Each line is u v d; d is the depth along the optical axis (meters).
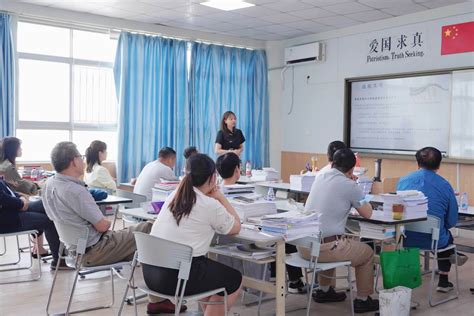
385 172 7.43
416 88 6.93
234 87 8.82
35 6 6.73
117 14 7.23
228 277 2.79
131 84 7.67
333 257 3.43
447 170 6.65
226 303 2.75
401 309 3.44
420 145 6.92
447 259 4.14
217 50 8.59
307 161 8.65
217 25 7.89
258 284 3.16
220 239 3.38
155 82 7.92
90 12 7.12
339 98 8.06
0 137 6.54
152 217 3.54
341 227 3.51
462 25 6.41
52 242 4.58
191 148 5.32
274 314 3.65
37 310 3.69
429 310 3.83
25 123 7.03
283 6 6.66
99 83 7.68
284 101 9.06
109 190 5.25
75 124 7.51
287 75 8.98
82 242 3.21
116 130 7.82
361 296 3.72
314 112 8.50
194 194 2.78
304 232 3.02
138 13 7.16
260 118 9.12
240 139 7.04
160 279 2.67
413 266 3.67
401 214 3.64
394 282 3.58
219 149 6.89
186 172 2.86
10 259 5.11
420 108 6.89
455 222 4.04
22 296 4.00
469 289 4.37
